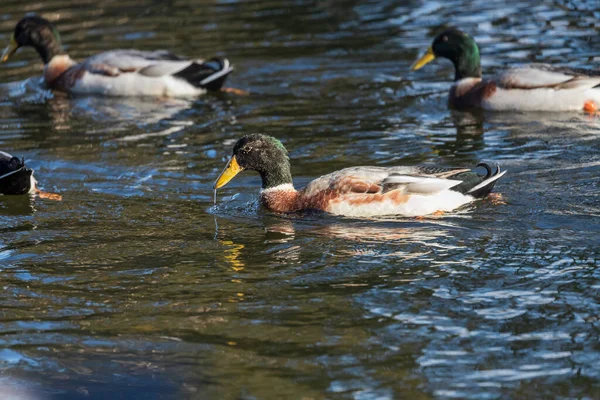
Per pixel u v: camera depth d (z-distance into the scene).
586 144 15.91
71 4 28.62
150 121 18.88
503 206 12.89
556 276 10.52
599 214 12.49
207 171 15.54
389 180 12.77
